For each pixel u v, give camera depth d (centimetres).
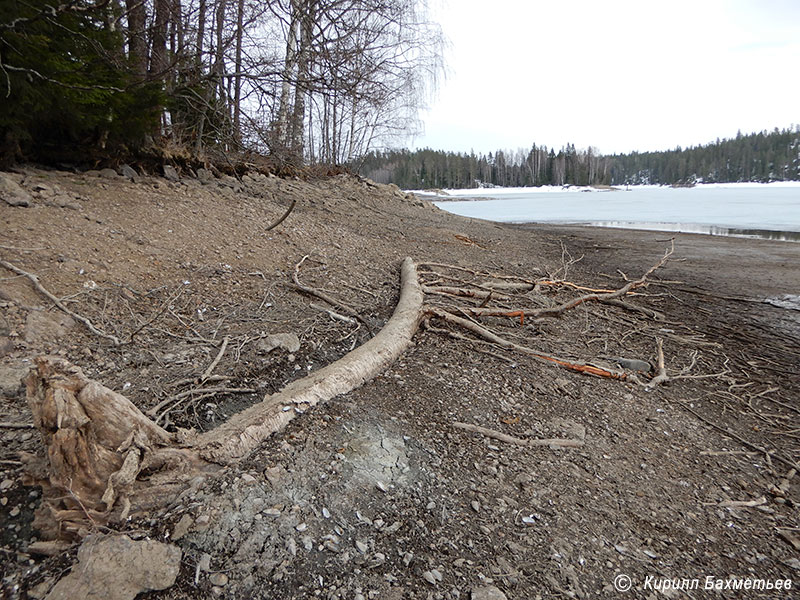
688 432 344
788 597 213
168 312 390
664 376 423
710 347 526
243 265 514
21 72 453
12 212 433
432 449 277
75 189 552
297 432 264
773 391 428
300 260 580
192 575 188
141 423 219
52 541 197
